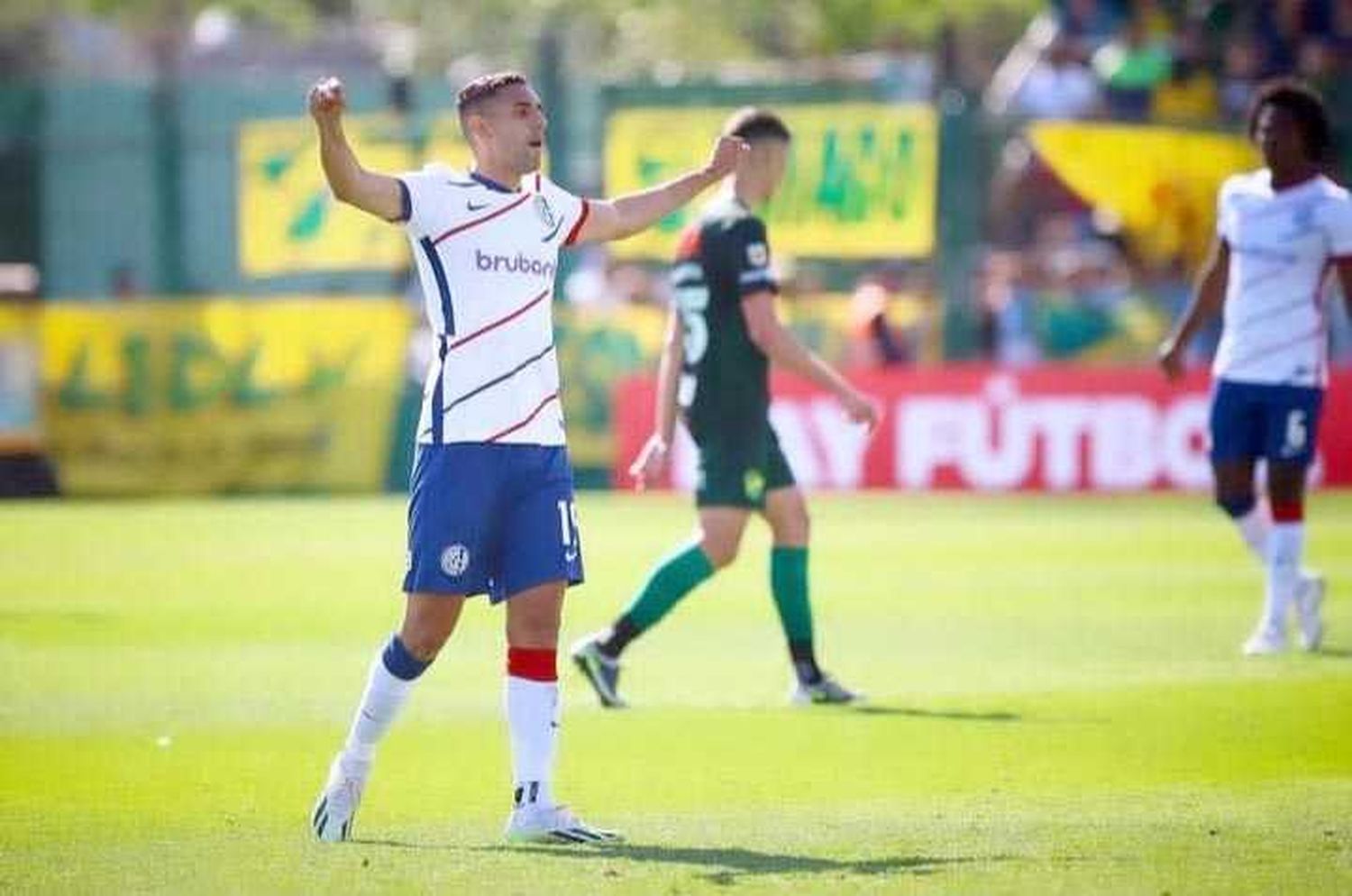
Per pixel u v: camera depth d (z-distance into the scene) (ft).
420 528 90.94
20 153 283.79
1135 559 199.82
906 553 204.74
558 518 91.71
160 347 274.16
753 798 102.32
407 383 273.13
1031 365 268.41
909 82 272.10
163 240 282.15
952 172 271.28
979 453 260.83
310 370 272.72
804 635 129.08
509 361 90.74
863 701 128.98
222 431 273.33
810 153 271.90
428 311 91.50
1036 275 281.74
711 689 134.72
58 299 284.00
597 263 280.51
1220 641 151.53
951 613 166.81
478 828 96.02
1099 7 318.24
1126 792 102.73
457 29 456.86
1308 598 145.89
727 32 451.53
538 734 92.48
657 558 202.08
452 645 151.23
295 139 278.87
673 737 117.91
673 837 93.66
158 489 273.33
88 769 109.70
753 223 127.95
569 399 268.41
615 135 270.26
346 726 121.19
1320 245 144.56
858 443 262.88
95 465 273.75
